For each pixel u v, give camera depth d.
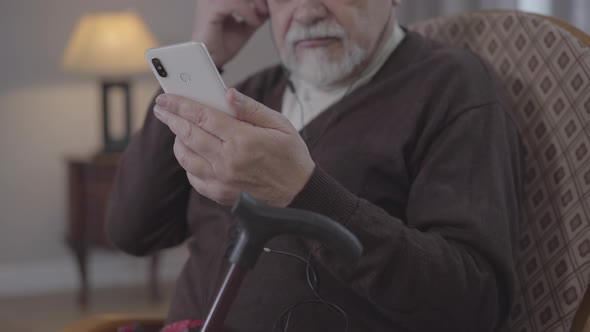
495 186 1.16
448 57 1.30
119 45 3.49
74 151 4.04
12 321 3.47
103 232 3.55
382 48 1.38
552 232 1.27
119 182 1.55
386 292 1.08
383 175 1.26
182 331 1.23
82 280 3.69
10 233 3.98
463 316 1.12
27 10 3.91
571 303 1.21
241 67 4.23
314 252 1.09
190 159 1.02
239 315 1.25
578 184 1.24
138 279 4.14
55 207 4.04
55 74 3.98
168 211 1.53
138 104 4.13
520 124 1.36
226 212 1.37
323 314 1.20
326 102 1.38
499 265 1.13
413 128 1.25
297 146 0.99
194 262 1.43
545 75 1.34
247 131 0.97
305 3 1.31
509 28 1.44
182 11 4.14
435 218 1.15
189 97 1.03
